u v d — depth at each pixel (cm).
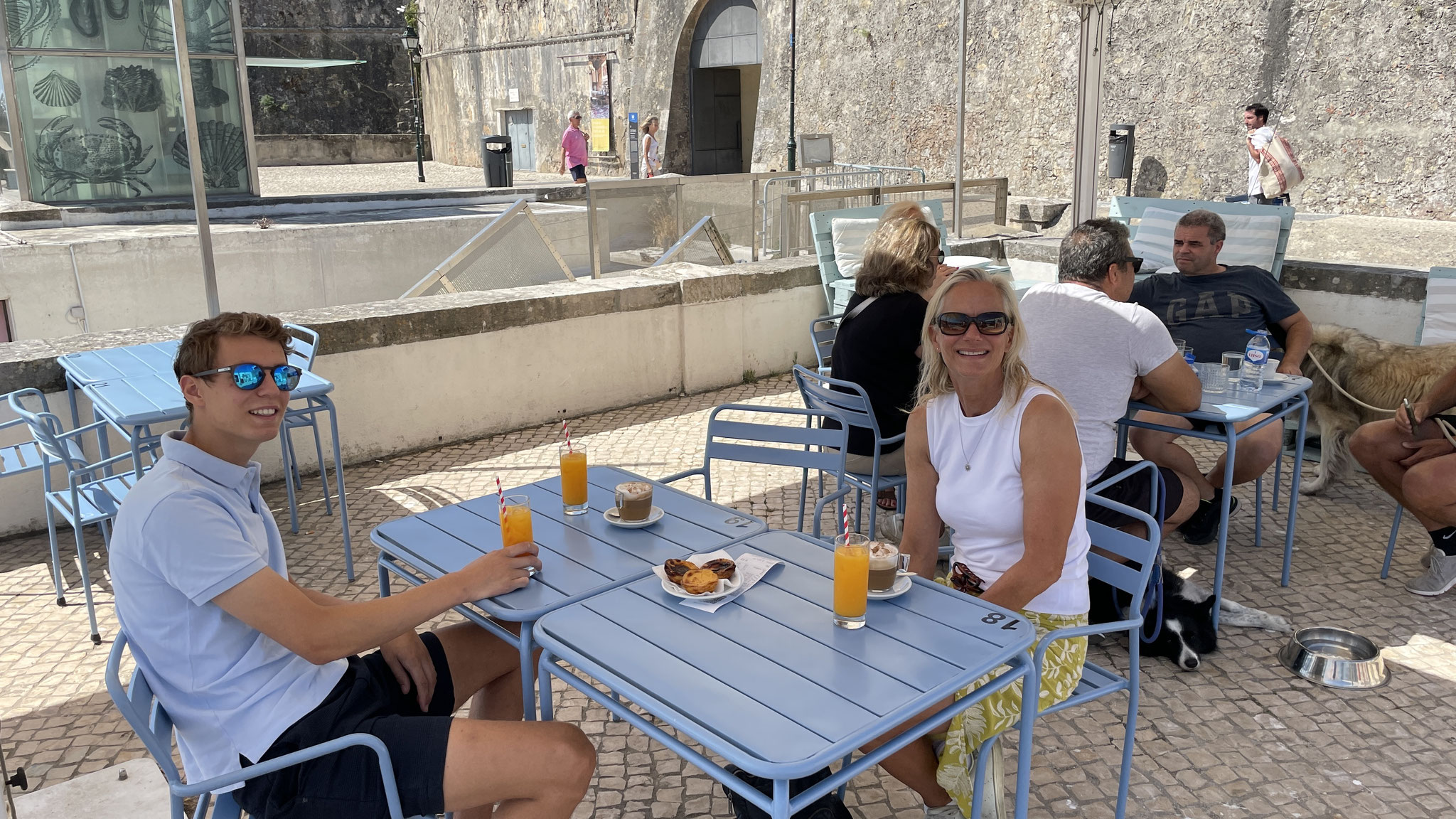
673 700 178
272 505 499
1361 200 1173
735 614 213
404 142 3031
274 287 1125
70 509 369
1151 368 338
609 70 2414
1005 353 240
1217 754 294
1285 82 1216
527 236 752
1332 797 274
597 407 645
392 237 1191
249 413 199
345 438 543
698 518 276
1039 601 242
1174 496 351
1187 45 1299
